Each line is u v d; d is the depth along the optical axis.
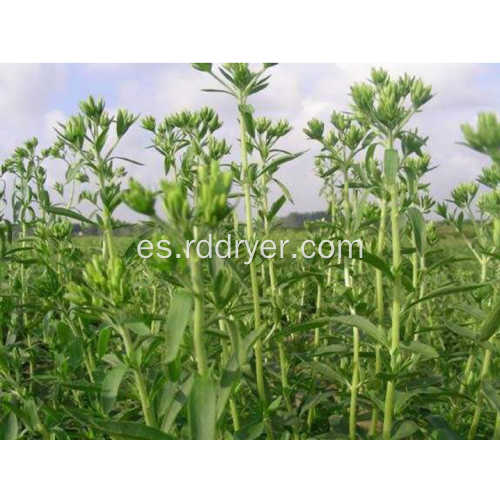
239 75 2.99
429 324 4.42
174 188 1.73
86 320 3.31
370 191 2.82
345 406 3.28
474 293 3.46
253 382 3.18
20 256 4.66
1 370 3.04
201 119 3.73
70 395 3.83
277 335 2.81
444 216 3.47
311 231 4.37
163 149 3.86
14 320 3.87
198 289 1.77
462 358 3.76
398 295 2.50
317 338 4.00
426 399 2.94
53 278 3.36
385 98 2.55
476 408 2.76
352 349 3.26
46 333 3.49
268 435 2.75
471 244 3.62
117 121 3.03
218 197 1.69
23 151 5.03
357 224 2.95
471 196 3.43
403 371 2.81
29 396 2.92
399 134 2.60
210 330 2.59
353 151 3.39
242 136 2.97
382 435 2.61
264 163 3.45
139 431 1.94
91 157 3.09
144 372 3.05
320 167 4.38
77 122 2.98
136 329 2.20
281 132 3.46
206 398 1.80
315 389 3.71
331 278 4.61
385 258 3.37
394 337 2.51
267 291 3.60
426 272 3.00
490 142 1.85
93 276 2.04
